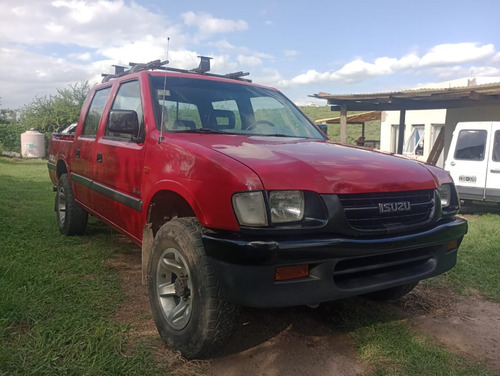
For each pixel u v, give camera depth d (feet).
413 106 46.55
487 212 32.91
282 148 10.58
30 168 60.54
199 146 10.06
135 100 13.55
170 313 9.96
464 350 10.62
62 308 11.47
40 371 8.50
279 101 15.78
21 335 9.98
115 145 13.52
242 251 8.13
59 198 19.88
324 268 8.64
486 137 31.14
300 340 10.73
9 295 11.55
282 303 8.38
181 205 11.05
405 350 10.32
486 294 14.32
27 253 16.08
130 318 11.44
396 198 9.73
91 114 17.10
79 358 9.10
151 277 10.45
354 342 10.69
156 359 9.47
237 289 8.34
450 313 12.84
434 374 9.37
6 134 94.99
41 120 95.61
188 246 9.18
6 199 29.22
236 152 9.70
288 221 8.56
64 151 19.42
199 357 9.45
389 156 11.53
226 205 8.63
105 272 14.78
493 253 18.74
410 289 12.67
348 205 8.98
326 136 14.90
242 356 9.87
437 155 51.72
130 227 12.75
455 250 11.25
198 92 13.74
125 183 12.68
